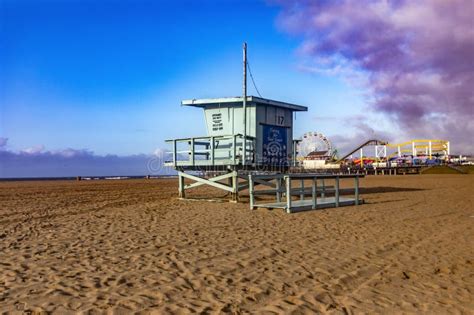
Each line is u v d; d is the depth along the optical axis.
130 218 11.45
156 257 6.58
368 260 6.42
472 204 14.91
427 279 5.45
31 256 6.67
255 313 4.17
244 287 5.03
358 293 4.85
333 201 14.65
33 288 4.95
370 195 19.48
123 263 6.19
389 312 4.23
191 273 5.64
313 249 7.18
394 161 101.94
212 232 8.93
